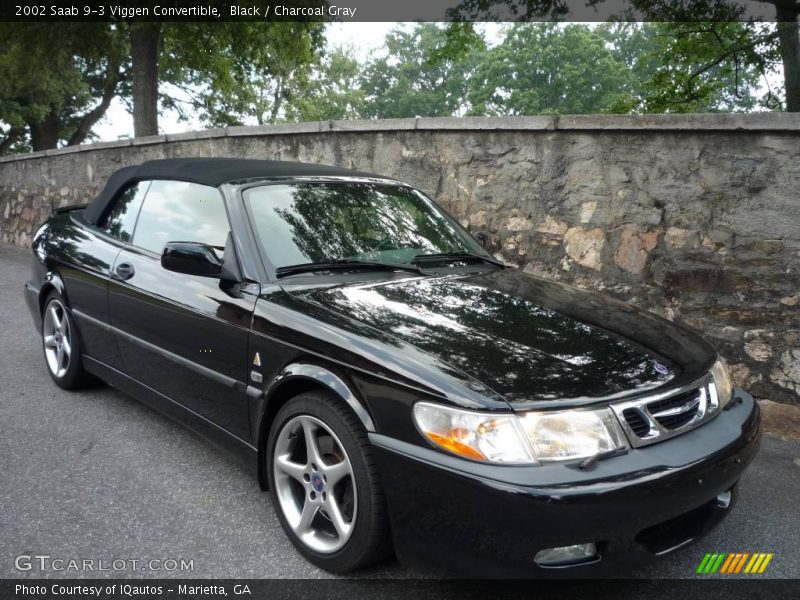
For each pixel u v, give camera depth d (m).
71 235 4.07
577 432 1.92
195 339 2.89
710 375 2.40
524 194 5.43
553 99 46.91
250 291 2.69
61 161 11.16
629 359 2.26
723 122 4.32
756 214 4.29
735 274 4.39
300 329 2.40
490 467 1.86
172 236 3.24
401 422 2.03
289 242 2.91
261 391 2.54
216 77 16.92
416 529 2.00
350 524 2.22
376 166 6.58
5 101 23.97
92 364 3.83
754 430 2.38
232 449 2.77
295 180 3.29
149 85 12.82
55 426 3.56
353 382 2.18
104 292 3.53
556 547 1.84
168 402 3.18
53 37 13.58
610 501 1.85
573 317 2.61
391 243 3.21
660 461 1.98
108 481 2.95
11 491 2.82
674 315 4.66
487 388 1.97
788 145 4.14
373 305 2.53
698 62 12.62
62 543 2.44
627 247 4.86
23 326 5.77
